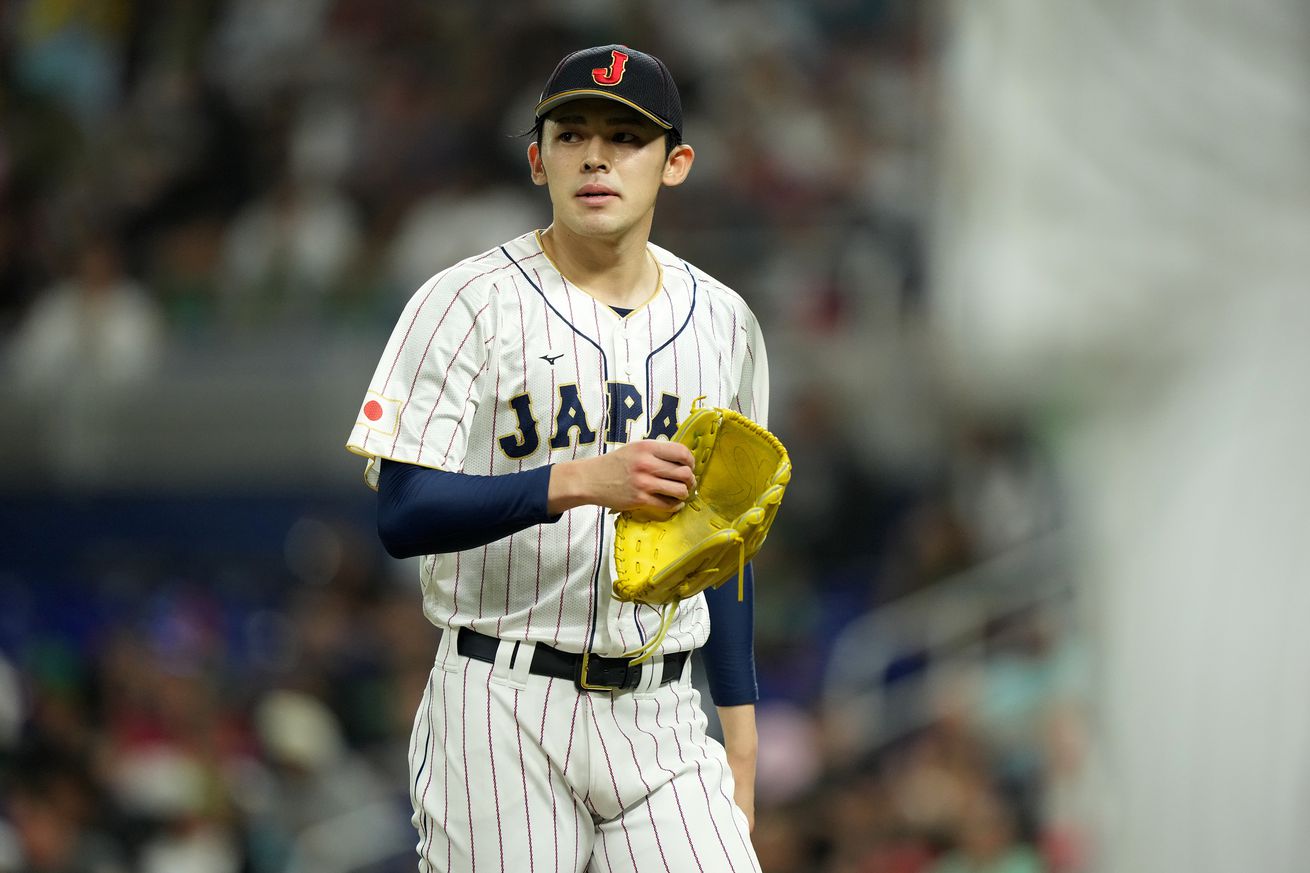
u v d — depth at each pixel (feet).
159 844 78.23
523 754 26.73
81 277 115.24
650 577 24.94
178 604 101.09
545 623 26.94
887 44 123.85
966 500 80.64
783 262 107.45
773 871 70.08
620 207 26.35
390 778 82.89
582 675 26.89
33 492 110.93
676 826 26.96
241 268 118.62
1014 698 68.18
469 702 27.02
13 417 111.65
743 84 120.26
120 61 136.56
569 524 26.84
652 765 27.20
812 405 96.58
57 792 80.59
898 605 80.07
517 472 25.18
